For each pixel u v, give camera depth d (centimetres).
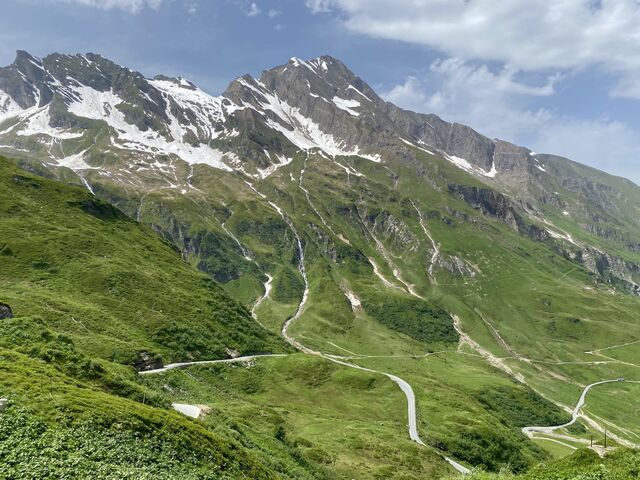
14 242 17512
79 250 18712
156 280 19362
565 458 5741
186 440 4634
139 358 12738
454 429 15138
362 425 13725
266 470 5391
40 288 15388
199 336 16900
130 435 4191
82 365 5997
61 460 3409
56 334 6631
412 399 17600
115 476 3453
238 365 16488
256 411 12069
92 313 14638
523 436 18538
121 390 5875
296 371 17662
